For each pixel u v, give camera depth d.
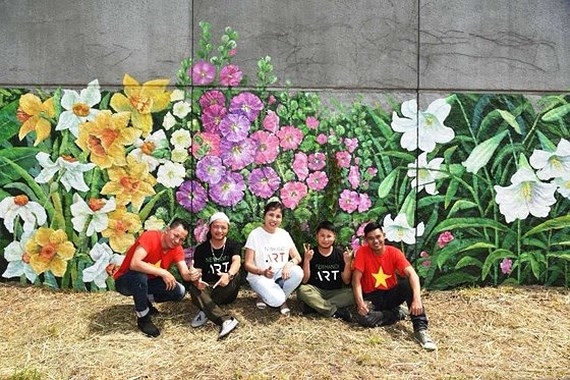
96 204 6.15
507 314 5.76
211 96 6.14
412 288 5.29
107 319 5.52
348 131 6.23
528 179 6.36
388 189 6.25
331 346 5.04
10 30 6.17
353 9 6.23
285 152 6.20
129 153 6.14
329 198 6.21
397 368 4.76
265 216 5.64
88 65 6.15
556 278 6.38
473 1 6.32
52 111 6.15
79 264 6.19
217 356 4.88
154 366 4.73
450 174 6.30
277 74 6.19
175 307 5.73
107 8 6.14
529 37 6.36
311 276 5.62
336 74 6.23
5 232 6.22
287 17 6.18
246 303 5.77
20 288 6.17
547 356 5.05
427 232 6.29
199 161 6.14
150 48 6.15
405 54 6.27
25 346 5.09
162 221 6.16
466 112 6.31
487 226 6.34
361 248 5.52
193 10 6.14
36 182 6.18
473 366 4.84
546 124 6.36
